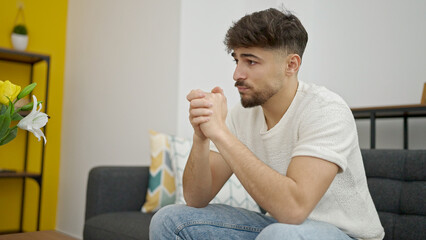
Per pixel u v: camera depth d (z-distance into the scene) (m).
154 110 2.82
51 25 3.83
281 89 1.18
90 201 2.07
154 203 2.14
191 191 1.21
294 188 0.97
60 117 3.86
